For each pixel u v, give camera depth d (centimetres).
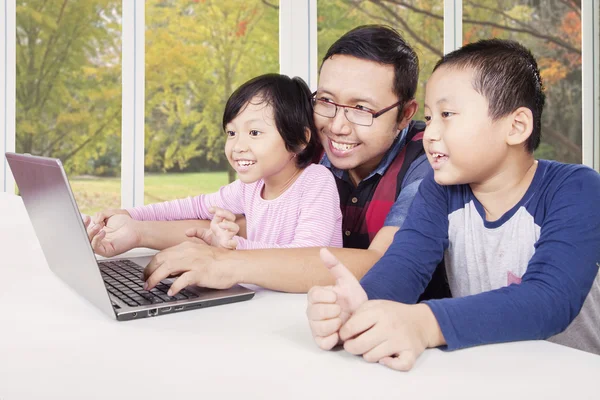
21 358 55
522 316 64
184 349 58
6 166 254
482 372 53
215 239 96
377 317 57
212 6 412
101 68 396
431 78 85
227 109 119
